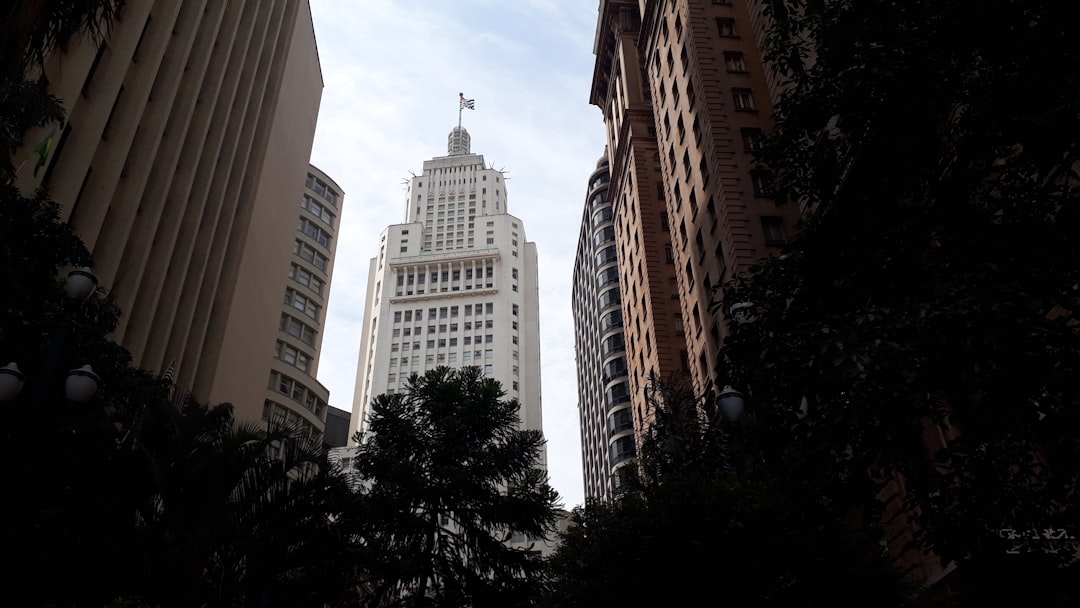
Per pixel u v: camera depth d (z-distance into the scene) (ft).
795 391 40.37
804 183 48.52
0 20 35.19
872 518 42.63
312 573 55.42
